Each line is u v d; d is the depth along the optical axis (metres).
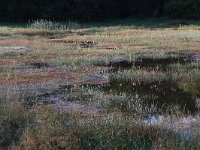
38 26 47.38
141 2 67.56
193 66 22.36
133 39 34.28
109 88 17.30
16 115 11.32
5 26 50.72
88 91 16.14
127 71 20.30
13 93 14.83
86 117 12.06
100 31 43.88
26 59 24.11
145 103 14.95
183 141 9.72
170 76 19.45
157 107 14.36
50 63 22.73
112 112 13.10
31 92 16.02
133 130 10.41
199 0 62.75
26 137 9.52
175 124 11.70
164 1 67.12
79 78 18.97
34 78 18.66
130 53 26.58
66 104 14.21
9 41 32.97
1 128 10.23
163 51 27.81
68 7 62.03
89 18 62.69
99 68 21.56
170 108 14.23
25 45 30.53
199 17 62.97
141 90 17.09
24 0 60.50
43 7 60.75
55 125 10.59
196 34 37.16
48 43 32.25
